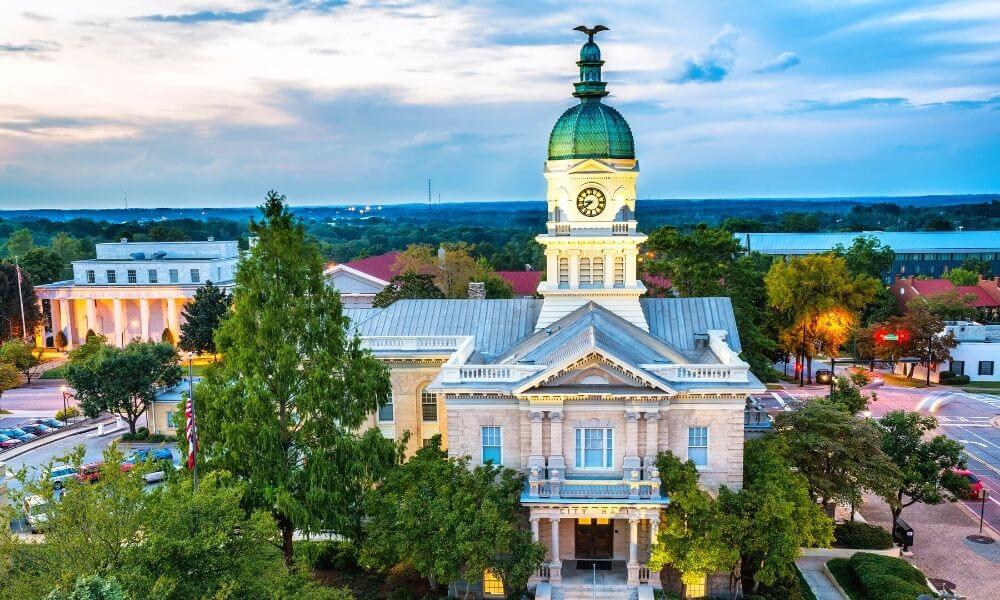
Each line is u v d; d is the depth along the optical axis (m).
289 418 47.62
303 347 47.72
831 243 185.12
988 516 62.06
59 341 133.00
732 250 86.38
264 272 46.88
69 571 31.55
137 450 79.00
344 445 46.62
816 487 52.66
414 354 62.44
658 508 47.91
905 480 55.25
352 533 47.53
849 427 52.91
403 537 44.88
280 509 44.34
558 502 48.00
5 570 32.50
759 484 47.91
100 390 80.38
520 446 50.59
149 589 32.06
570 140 58.69
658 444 49.31
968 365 109.25
